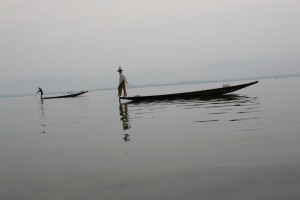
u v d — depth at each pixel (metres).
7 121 14.00
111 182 4.00
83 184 4.00
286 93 20.80
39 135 8.78
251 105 13.35
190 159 4.86
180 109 13.66
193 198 3.33
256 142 5.70
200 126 8.25
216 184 3.68
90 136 7.88
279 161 4.37
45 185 4.06
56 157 5.67
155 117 11.23
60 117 14.18
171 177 4.05
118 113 14.03
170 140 6.54
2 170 4.98
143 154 5.41
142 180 4.00
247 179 3.77
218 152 5.17
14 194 3.79
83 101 29.08
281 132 6.50
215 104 14.97
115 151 5.82
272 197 3.21
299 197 3.16
